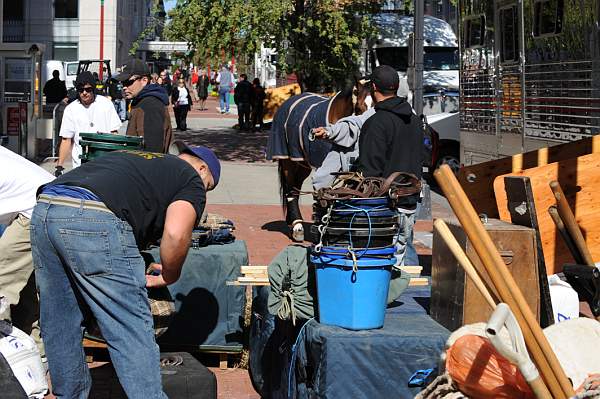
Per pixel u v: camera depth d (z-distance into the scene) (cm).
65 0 4884
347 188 496
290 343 537
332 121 1004
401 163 670
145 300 464
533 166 763
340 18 2102
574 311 577
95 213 453
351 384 479
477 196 769
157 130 844
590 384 387
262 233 1186
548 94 1020
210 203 1454
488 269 399
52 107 2589
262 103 3155
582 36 924
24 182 608
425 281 615
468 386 407
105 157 483
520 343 351
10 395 486
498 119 1203
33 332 639
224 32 2023
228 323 654
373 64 2312
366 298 491
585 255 544
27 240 607
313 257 504
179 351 652
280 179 1139
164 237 469
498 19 1188
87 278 453
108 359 671
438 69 2300
